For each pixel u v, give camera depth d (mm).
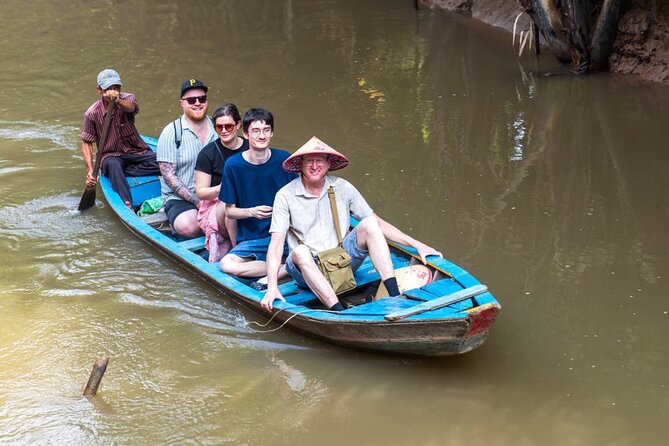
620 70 10133
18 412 4602
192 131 6438
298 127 8688
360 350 5090
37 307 5656
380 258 5176
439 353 4836
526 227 6512
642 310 5410
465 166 7664
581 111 8945
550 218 6645
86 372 4969
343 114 9062
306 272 5164
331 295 5125
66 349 5191
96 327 5426
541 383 4773
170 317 5535
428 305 4734
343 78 10281
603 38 9922
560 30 10008
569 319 5336
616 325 5262
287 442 4375
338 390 4789
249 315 5543
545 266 5949
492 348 5090
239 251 5703
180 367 5016
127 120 7227
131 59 11250
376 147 8148
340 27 12617
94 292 5836
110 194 6992
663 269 5871
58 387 4828
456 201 6980
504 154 7922
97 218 6953
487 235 6406
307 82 10164
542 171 7512
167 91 9930
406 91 9750
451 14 13133
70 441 4383
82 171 7887
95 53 11578
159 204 6883
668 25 9680
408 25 12586
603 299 5539
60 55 11508
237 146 6055
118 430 4461
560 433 4383
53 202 7234
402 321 4707
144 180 7250
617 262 5984
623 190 7090
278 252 5262
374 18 13086
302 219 5309
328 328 5023
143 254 6352
